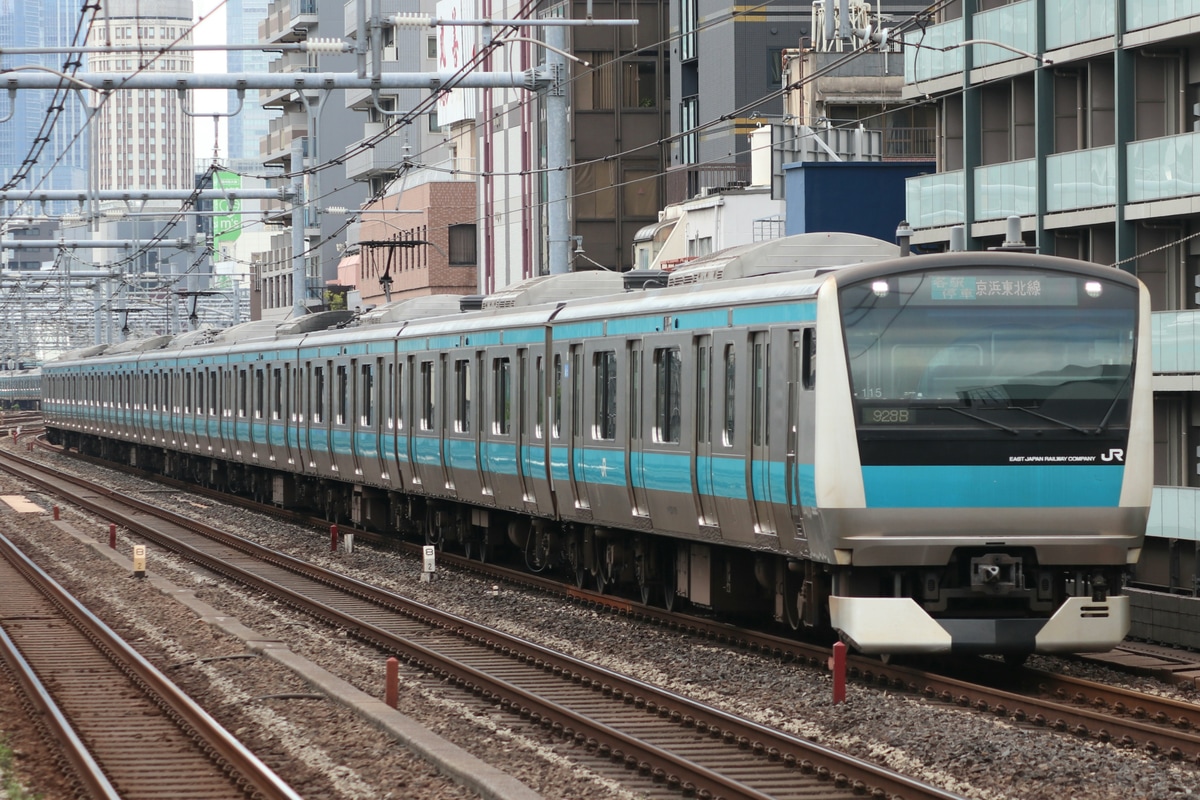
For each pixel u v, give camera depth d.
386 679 28.30
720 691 28.62
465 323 48.81
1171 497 42.84
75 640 37.22
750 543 32.62
